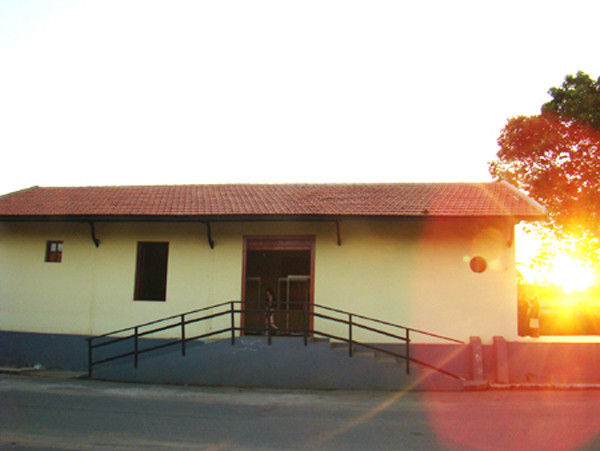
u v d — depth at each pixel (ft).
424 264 46.88
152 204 52.44
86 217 48.16
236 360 42.09
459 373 44.37
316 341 43.70
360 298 47.11
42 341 50.93
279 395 37.68
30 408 31.50
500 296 45.57
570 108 83.66
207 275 49.60
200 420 28.81
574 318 75.97
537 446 23.77
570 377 43.16
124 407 32.27
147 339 49.39
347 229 48.19
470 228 46.70
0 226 53.98
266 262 56.34
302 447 23.41
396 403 34.78
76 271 51.90
